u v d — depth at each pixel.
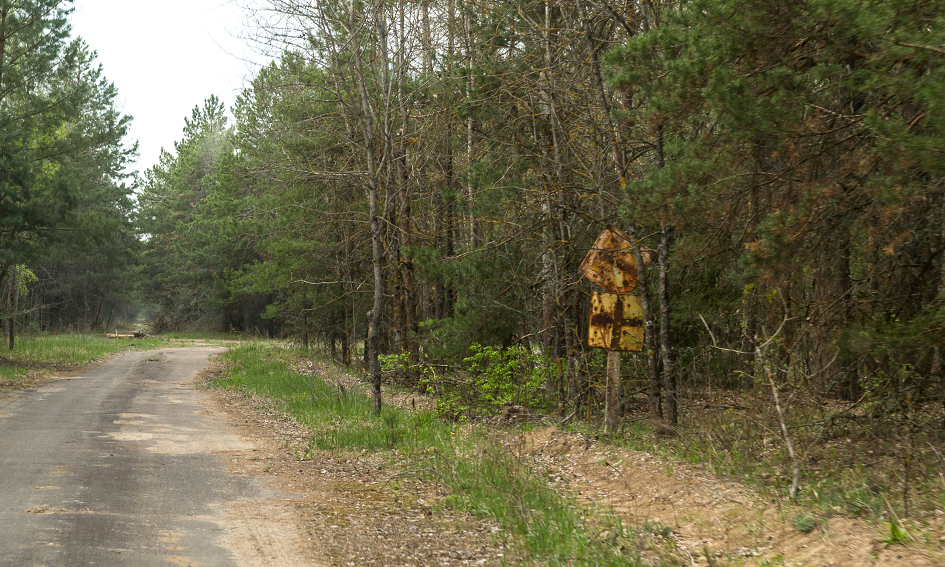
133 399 20.28
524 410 16.14
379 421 15.73
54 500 8.34
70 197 30.03
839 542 6.87
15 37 29.39
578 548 7.22
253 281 36.06
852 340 9.48
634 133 14.67
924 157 7.62
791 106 9.38
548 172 17.31
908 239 9.50
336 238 29.02
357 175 18.52
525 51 18.16
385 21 17.23
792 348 11.52
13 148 28.73
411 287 23.72
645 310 14.34
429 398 19.94
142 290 77.88
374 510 8.70
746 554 7.20
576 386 17.00
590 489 10.28
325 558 6.71
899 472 9.08
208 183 63.88
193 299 72.75
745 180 10.20
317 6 16.50
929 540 6.50
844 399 13.84
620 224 15.62
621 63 11.73
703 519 8.42
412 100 20.11
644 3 14.30
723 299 13.84
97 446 12.42
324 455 12.40
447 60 19.45
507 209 18.08
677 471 10.26
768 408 11.49
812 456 10.55
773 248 9.30
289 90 22.00
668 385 13.75
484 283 18.70
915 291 10.76
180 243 66.81
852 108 10.02
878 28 8.18
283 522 7.93
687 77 10.14
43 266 62.75
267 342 56.06
